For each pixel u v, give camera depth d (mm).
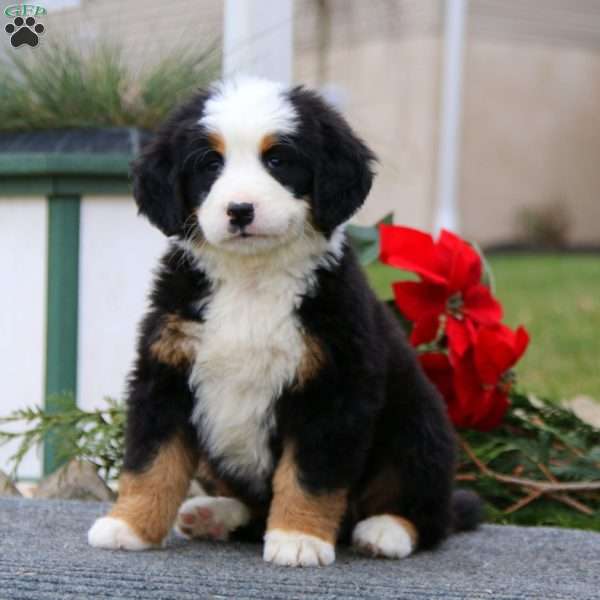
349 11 19641
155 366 3764
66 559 3494
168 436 3773
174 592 3174
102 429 5215
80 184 5727
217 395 3793
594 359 10242
